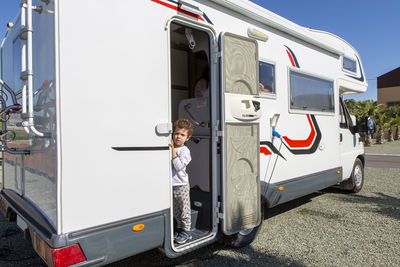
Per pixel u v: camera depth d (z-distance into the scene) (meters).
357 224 4.02
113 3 2.12
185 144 3.27
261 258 3.07
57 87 1.87
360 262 2.96
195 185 3.17
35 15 2.33
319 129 4.45
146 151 2.26
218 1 2.90
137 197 2.21
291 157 3.87
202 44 3.15
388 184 6.61
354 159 5.51
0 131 2.80
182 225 2.70
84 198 1.96
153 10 2.35
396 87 29.39
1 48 3.46
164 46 2.41
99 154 2.03
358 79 5.66
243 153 2.94
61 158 1.87
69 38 1.92
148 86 2.29
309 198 5.40
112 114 2.09
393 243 3.40
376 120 19.17
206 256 3.11
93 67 2.02
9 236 3.61
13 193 3.04
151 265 2.92
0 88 3.43
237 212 2.88
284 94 3.78
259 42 3.44
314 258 3.05
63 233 1.87
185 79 4.01
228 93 2.80
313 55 4.40
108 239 2.03
